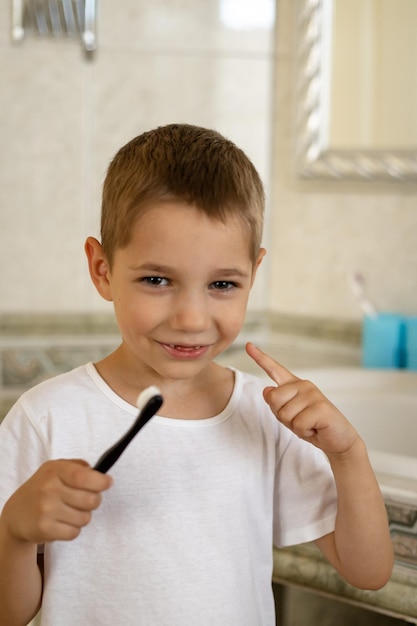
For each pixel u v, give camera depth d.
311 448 0.80
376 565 0.76
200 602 0.71
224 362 1.44
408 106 1.42
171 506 0.72
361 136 1.46
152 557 0.70
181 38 1.51
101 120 1.51
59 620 0.70
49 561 0.71
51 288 1.53
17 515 0.62
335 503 0.79
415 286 1.47
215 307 0.68
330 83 1.47
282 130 1.54
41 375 1.53
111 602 0.70
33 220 1.51
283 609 1.24
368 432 1.25
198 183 0.67
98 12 1.48
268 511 0.77
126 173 0.70
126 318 0.69
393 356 1.39
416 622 0.88
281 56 1.52
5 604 0.68
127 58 1.50
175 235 0.66
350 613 1.27
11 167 1.50
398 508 0.88
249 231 0.70
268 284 1.59
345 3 1.45
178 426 0.74
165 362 0.69
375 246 1.49
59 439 0.72
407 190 1.45
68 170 1.51
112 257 0.71
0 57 1.47
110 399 0.74
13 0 1.45
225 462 0.74
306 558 0.94
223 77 1.53
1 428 0.73
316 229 1.53
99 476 0.59
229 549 0.73
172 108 1.52
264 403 0.80
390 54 1.42
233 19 1.52
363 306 1.44
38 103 1.49
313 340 1.54
